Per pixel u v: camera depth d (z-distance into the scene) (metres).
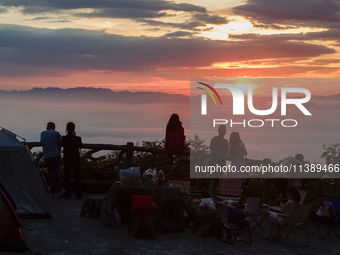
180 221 6.34
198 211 6.25
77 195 8.74
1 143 6.52
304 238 6.39
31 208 6.57
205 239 5.96
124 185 6.41
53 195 8.84
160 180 6.55
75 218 6.80
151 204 5.86
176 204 6.31
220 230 6.18
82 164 10.20
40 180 6.66
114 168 10.19
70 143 8.70
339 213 6.42
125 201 6.56
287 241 5.96
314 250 5.69
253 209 6.01
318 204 8.27
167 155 9.09
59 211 7.32
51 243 5.25
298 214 5.75
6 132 6.80
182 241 5.76
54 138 8.67
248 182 9.42
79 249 5.06
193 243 5.68
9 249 4.79
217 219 6.14
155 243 5.57
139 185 6.47
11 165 6.52
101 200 6.85
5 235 4.79
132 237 5.79
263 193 8.90
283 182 7.53
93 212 6.92
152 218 5.80
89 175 10.12
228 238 6.07
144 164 10.02
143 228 5.79
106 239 5.61
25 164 6.61
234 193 8.61
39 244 5.17
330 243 6.14
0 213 4.82
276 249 5.63
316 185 8.80
